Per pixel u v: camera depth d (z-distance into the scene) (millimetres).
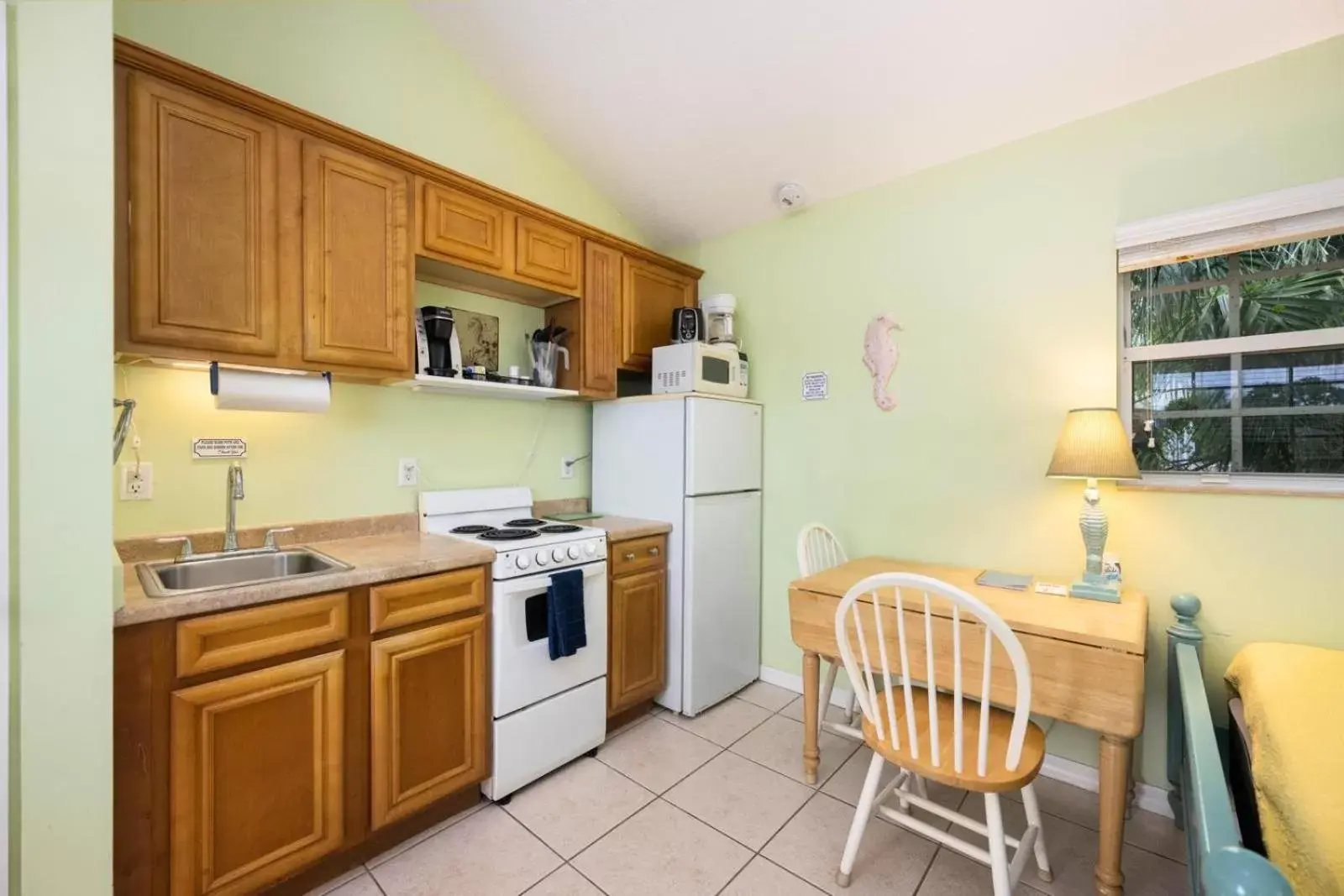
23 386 1107
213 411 1816
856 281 2646
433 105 2334
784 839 1769
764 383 2982
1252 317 1868
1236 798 1563
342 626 1566
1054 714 1526
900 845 1747
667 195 2912
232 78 1829
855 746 2322
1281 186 1744
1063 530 2125
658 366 2742
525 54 2326
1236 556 1820
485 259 2176
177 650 1299
